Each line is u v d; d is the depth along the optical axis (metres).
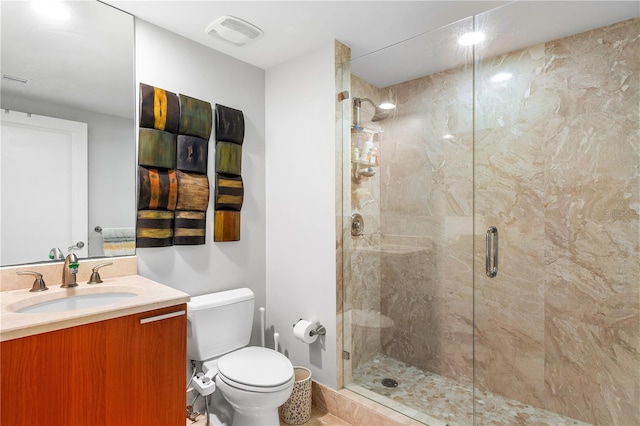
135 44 1.82
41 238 1.54
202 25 1.90
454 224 1.96
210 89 2.15
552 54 1.85
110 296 1.58
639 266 1.66
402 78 2.04
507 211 1.93
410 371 2.06
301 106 2.24
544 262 1.88
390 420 1.79
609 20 1.68
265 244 2.48
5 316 1.12
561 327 1.84
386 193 2.14
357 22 1.88
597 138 1.75
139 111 1.82
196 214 2.04
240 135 2.28
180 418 1.42
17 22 1.50
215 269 2.18
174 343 1.41
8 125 1.47
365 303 2.17
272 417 1.74
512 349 1.92
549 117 1.86
